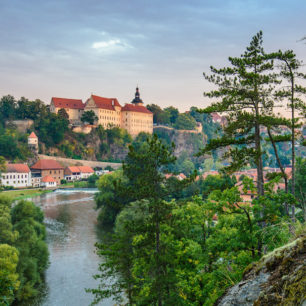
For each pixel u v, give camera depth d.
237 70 25.28
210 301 15.09
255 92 24.34
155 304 25.17
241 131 26.44
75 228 78.62
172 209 27.28
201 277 18.86
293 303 4.18
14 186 178.75
